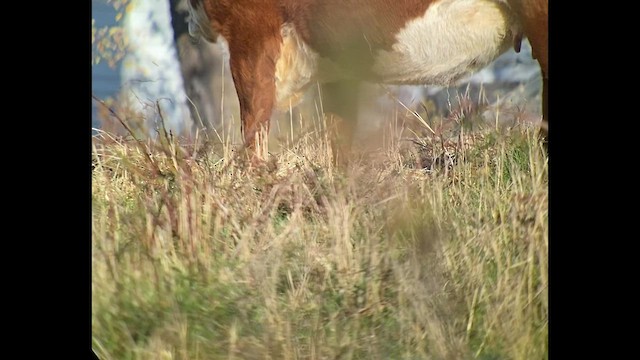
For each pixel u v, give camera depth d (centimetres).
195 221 1834
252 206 1991
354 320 1641
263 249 1812
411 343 1603
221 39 2609
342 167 2270
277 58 2580
